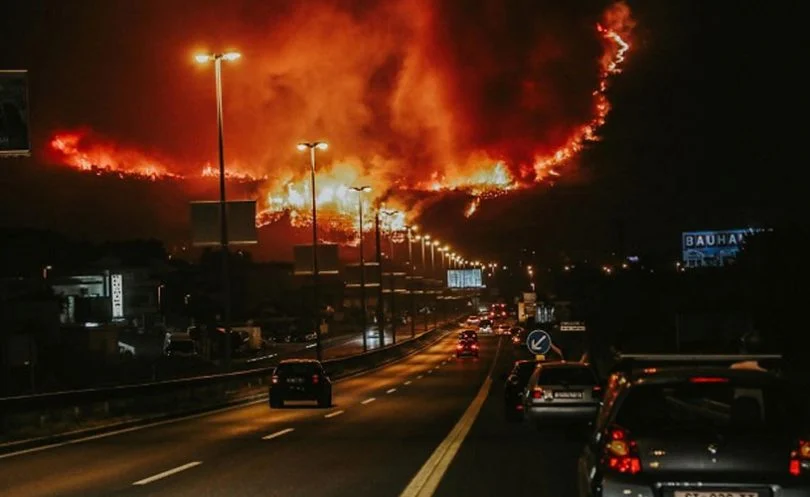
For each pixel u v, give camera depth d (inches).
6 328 2348.7
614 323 2305.6
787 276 1531.7
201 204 1704.0
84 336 2659.9
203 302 5009.8
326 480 610.5
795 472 319.3
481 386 1877.5
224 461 721.6
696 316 1360.7
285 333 4699.8
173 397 1379.2
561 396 916.0
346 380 2237.9
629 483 325.1
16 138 826.8
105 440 922.1
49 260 4505.4
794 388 334.6
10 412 940.0
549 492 557.3
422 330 5585.6
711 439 324.5
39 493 573.6
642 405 343.6
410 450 788.0
